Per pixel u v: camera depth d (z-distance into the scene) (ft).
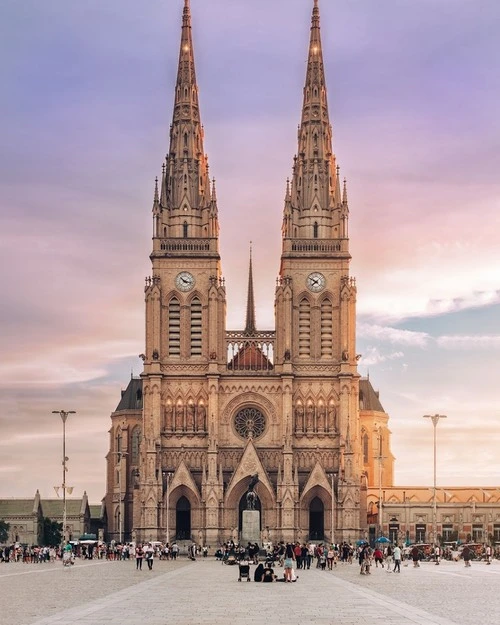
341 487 591.37
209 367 606.96
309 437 604.90
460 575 323.16
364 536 618.85
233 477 588.50
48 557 472.85
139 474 616.39
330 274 621.72
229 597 215.92
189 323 615.98
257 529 486.38
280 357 610.65
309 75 652.48
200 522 588.50
